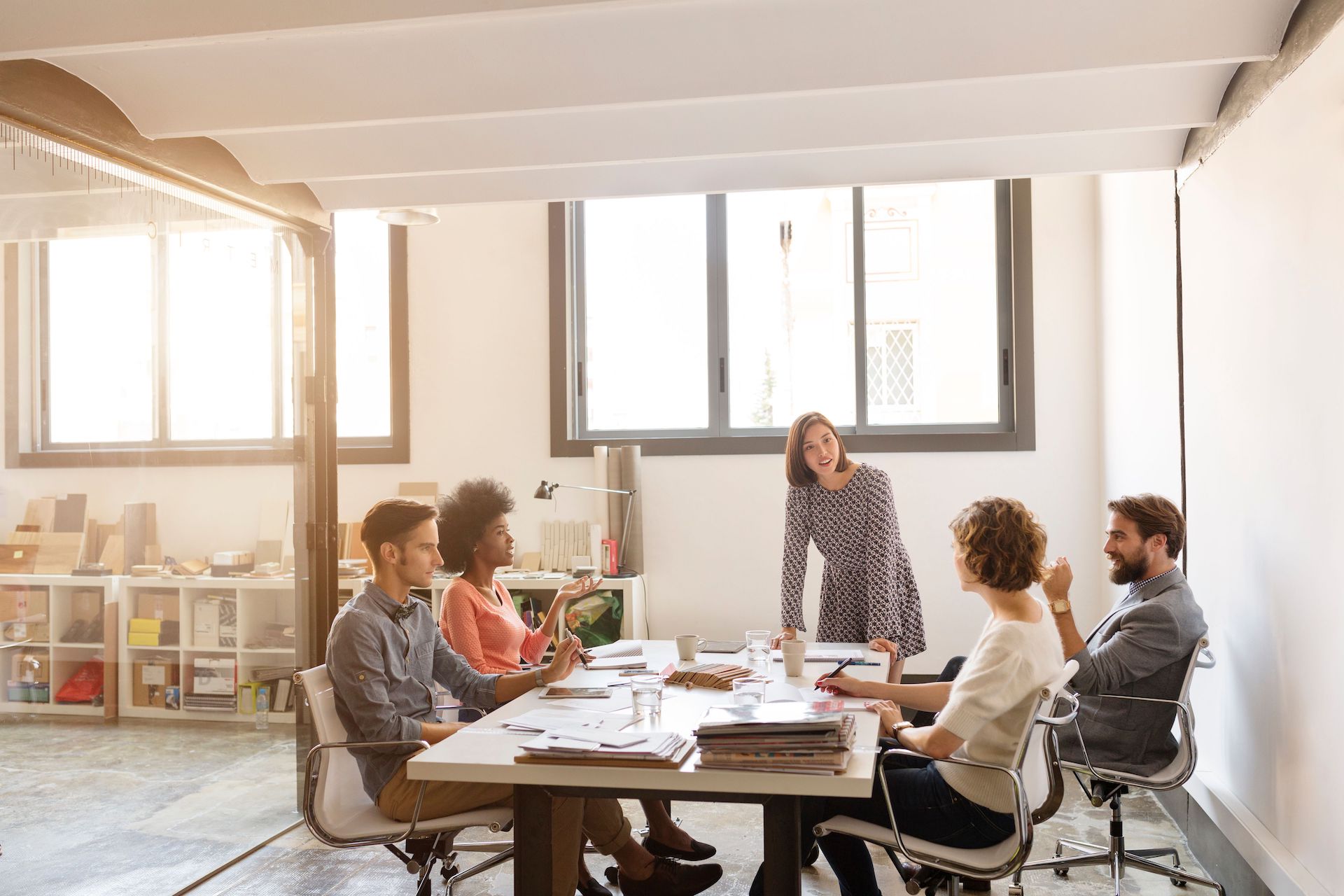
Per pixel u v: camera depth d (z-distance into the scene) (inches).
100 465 131.9
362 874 132.9
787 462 152.6
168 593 139.8
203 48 119.4
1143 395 177.6
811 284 234.2
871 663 128.5
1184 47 107.5
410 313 243.0
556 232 237.1
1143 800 163.9
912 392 230.1
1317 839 100.0
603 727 93.2
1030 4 110.2
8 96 108.5
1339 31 89.8
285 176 146.8
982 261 227.8
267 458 155.6
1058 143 149.8
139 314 136.2
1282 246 105.5
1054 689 87.8
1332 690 95.2
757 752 79.6
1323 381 95.0
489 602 136.8
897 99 135.3
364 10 97.9
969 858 90.4
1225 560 131.9
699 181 158.7
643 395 239.5
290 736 159.8
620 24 116.4
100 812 131.1
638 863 108.7
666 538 231.6
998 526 93.5
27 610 123.9
